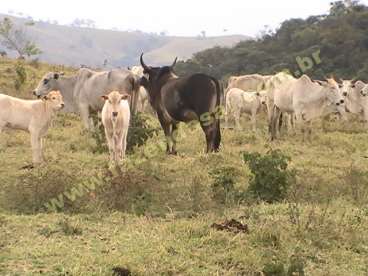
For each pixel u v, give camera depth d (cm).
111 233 880
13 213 1002
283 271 722
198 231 873
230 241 834
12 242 827
